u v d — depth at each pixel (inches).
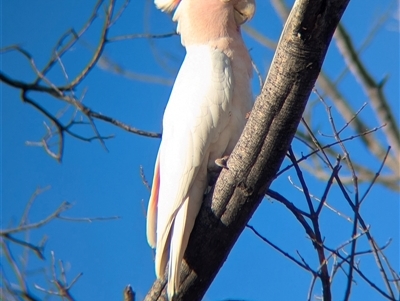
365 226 305.3
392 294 298.7
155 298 319.6
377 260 303.9
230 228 299.4
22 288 410.9
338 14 243.8
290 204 307.3
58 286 390.3
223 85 338.6
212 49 353.1
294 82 260.4
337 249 303.0
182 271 308.3
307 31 246.7
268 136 275.3
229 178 290.4
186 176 326.0
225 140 334.0
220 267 310.7
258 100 274.8
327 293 291.0
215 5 362.9
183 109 339.0
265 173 284.0
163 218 325.4
